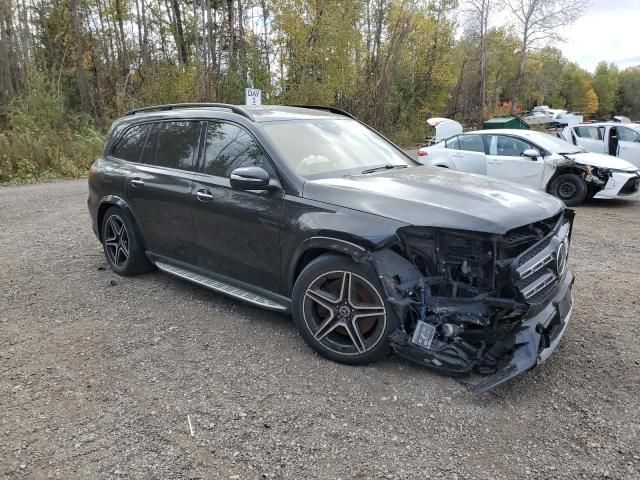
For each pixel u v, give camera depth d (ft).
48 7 86.58
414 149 97.35
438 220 10.10
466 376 10.60
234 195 13.14
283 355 11.90
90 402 10.13
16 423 9.46
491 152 35.01
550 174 32.94
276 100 80.23
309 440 8.94
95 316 14.32
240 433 9.14
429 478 8.03
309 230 11.34
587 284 17.08
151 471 8.21
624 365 11.38
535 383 10.62
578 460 8.38
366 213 10.74
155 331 13.28
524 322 10.14
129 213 16.80
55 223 26.84
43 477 8.07
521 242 10.37
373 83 96.73
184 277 15.20
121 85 77.36
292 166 12.44
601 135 43.98
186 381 10.87
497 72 173.88
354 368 11.24
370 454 8.58
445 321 10.20
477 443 8.82
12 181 45.24
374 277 10.57
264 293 13.05
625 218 29.17
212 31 78.43
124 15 88.02
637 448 8.64
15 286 16.80
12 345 12.60
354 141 14.82
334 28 80.38
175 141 15.58
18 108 58.85
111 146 18.37
